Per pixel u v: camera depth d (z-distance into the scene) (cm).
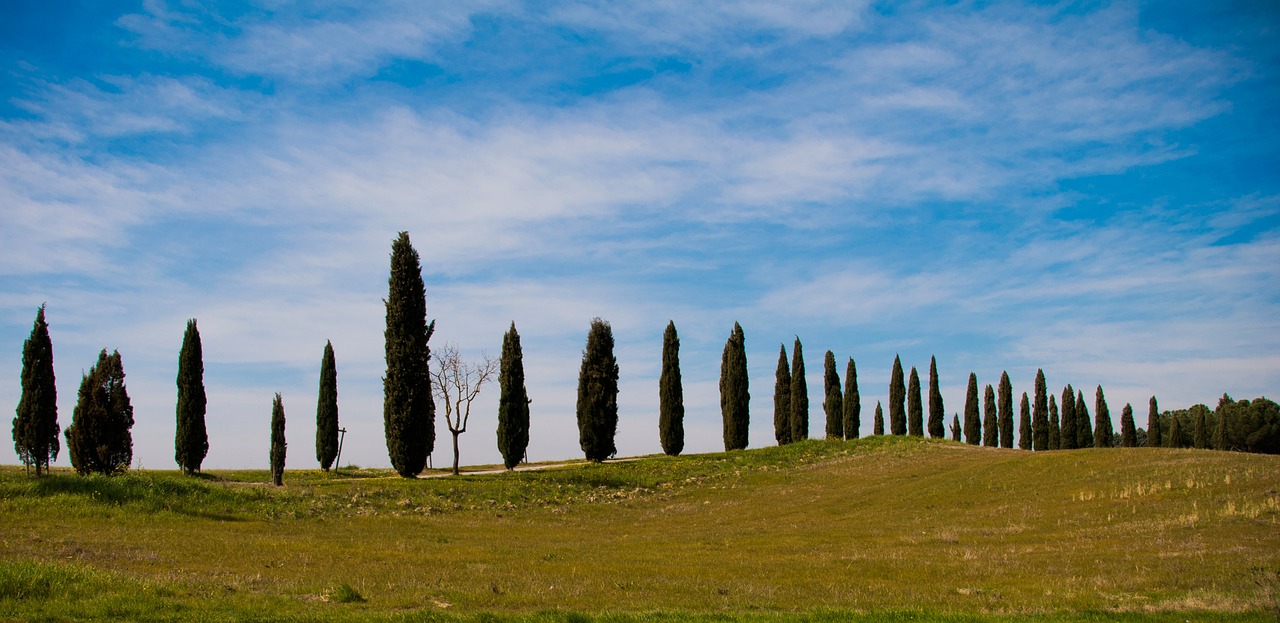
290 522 3559
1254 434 9931
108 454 4991
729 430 7612
